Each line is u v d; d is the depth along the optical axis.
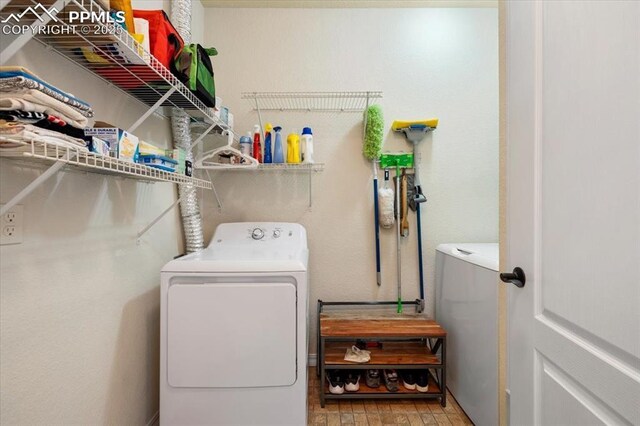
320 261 2.03
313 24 2.01
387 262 2.03
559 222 0.71
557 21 0.71
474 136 2.03
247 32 2.01
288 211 2.03
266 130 1.84
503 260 0.98
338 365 1.60
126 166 0.85
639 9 0.51
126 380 1.22
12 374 0.77
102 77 1.07
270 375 1.17
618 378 0.56
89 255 1.02
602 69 0.59
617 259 0.56
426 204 2.04
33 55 0.82
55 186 0.89
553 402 0.74
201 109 1.42
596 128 0.60
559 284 0.71
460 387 1.59
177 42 1.15
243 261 1.21
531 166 0.81
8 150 0.61
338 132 2.02
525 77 0.83
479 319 1.39
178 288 1.17
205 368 1.16
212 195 2.02
